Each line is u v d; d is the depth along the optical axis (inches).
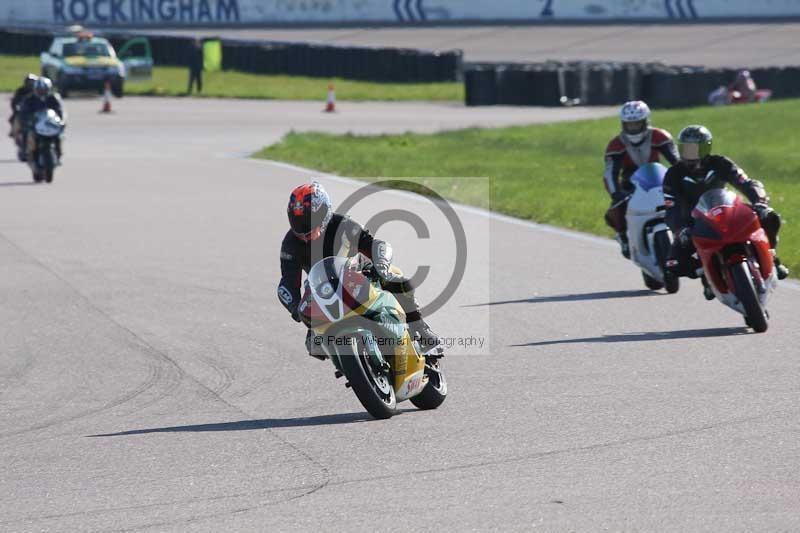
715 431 988.6
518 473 893.2
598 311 1551.4
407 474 901.8
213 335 1449.3
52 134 3088.1
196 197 2802.7
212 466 940.6
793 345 1318.9
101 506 849.5
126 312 1588.3
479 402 1122.0
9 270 1910.7
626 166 1777.8
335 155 3659.0
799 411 1043.3
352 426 1052.5
